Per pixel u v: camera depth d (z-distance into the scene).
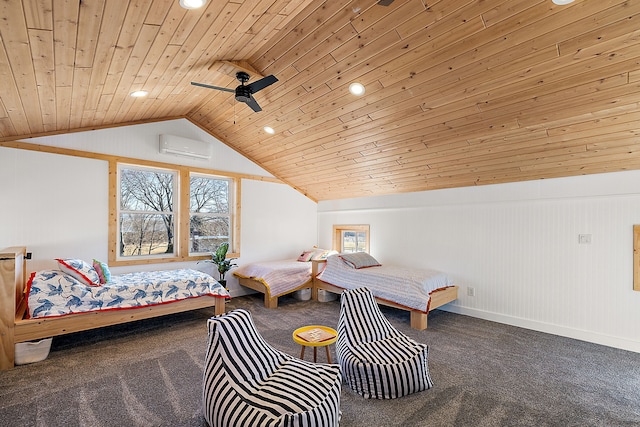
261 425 1.71
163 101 4.05
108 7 1.79
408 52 2.73
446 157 4.02
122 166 4.64
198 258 5.28
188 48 2.64
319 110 3.85
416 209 5.23
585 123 2.89
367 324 2.92
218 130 5.24
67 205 4.10
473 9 2.26
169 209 5.10
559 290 3.80
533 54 2.42
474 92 2.91
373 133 3.98
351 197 6.24
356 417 2.19
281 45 2.99
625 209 3.38
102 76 2.76
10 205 3.74
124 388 2.55
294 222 6.57
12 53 2.04
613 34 2.13
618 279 3.42
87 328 3.31
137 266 4.68
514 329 3.98
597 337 3.54
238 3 2.14
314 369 2.25
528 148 3.43
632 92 2.47
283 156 5.41
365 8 2.47
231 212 5.76
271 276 5.02
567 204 3.76
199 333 3.80
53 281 3.24
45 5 1.65
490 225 4.38
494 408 2.30
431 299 4.06
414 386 2.45
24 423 2.10
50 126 3.80
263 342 2.38
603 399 2.42
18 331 2.94
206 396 2.04
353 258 5.01
